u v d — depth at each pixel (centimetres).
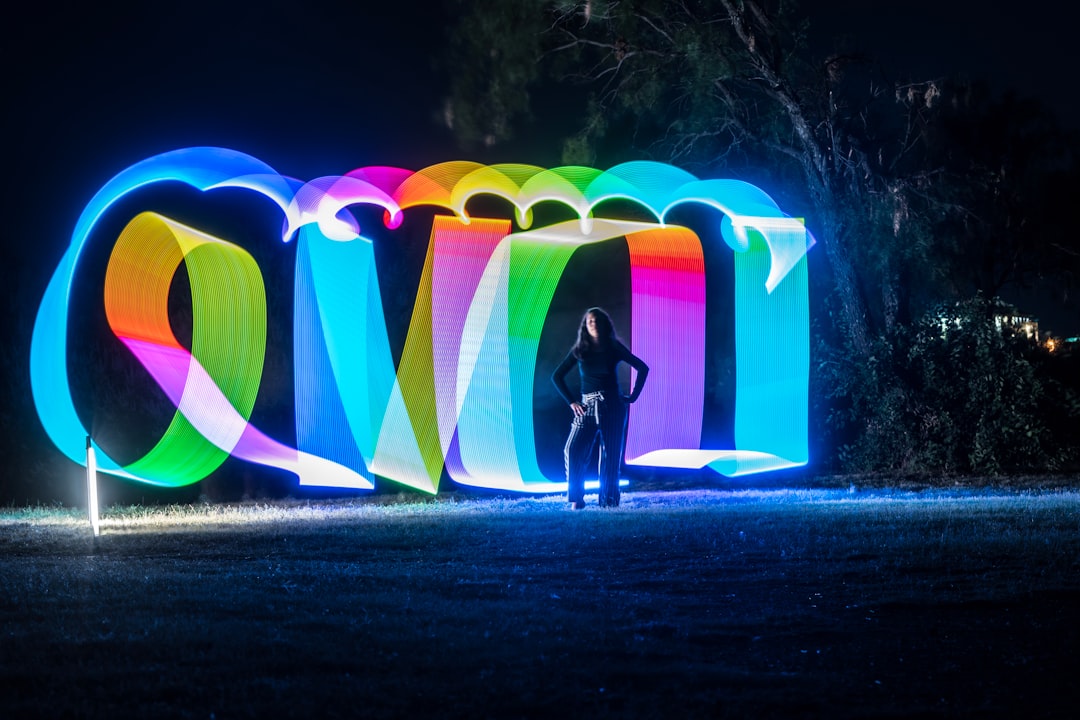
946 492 1315
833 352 1658
